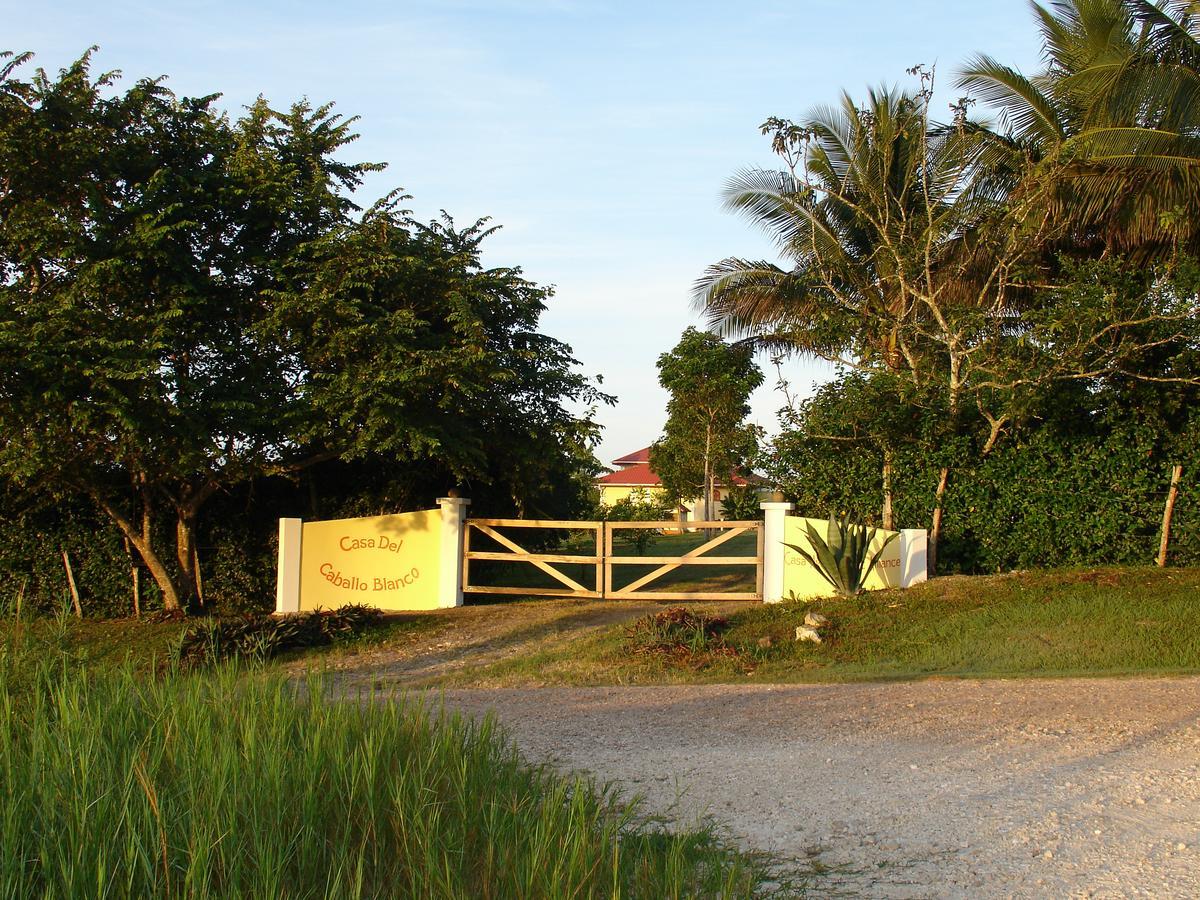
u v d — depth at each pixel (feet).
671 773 23.66
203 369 49.49
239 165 50.47
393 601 53.31
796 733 27.48
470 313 49.14
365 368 46.85
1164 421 50.01
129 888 12.81
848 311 61.11
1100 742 25.43
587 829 16.22
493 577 58.95
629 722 29.35
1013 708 29.55
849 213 69.26
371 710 19.70
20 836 13.65
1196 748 24.57
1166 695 30.73
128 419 41.78
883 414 52.34
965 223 61.16
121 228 47.96
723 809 20.94
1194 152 54.49
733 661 39.22
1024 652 38.70
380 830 15.71
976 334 54.03
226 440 49.55
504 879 14.62
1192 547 49.80
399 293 51.26
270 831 14.26
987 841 18.56
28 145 46.68
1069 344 48.11
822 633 42.45
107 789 14.73
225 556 55.83
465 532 53.36
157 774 16.16
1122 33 57.52
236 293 50.49
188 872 12.84
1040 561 51.93
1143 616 41.27
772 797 21.67
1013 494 52.08
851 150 67.82
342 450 50.11
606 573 52.13
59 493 50.70
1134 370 49.78
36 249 45.62
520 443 54.29
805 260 69.26
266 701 19.10
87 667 22.06
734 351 82.43
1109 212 58.03
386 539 53.57
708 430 114.93
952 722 28.09
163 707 18.33
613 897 14.10
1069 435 51.60
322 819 15.46
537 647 43.80
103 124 49.19
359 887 13.30
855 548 46.85
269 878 13.07
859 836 19.11
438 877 14.06
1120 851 17.84
